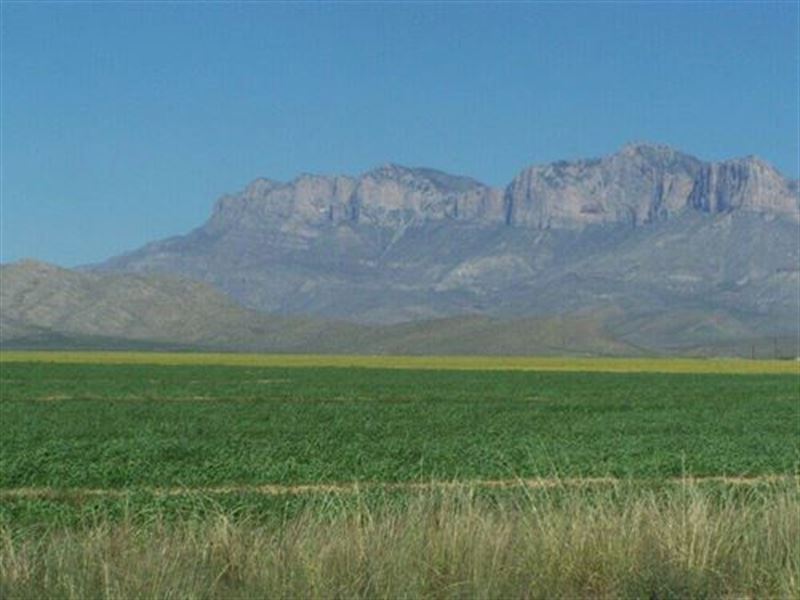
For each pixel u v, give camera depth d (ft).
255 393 257.55
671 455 117.50
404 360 493.77
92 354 563.89
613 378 340.80
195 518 49.08
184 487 91.50
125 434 148.56
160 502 68.39
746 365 461.78
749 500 55.88
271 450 123.44
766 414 198.08
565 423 173.37
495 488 72.02
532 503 45.65
